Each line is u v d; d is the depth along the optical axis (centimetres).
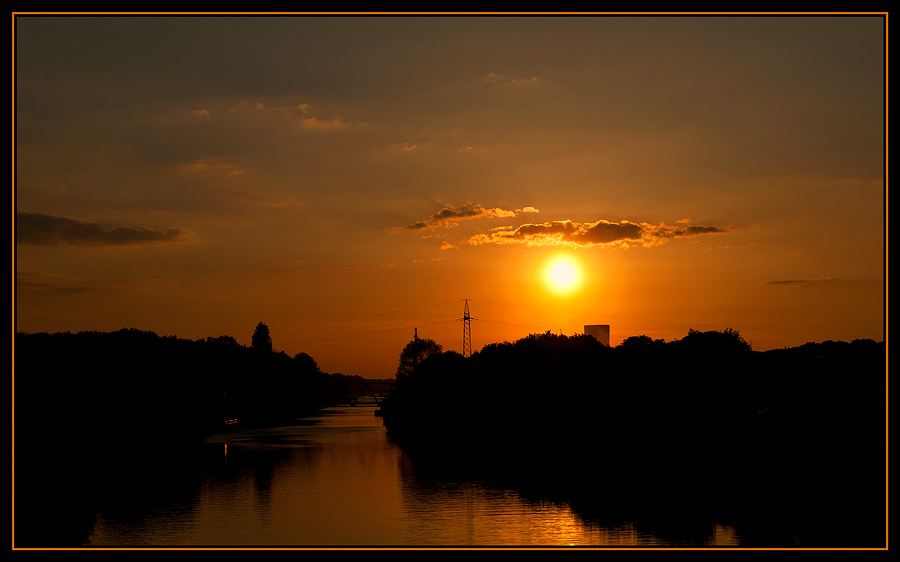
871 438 6944
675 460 7575
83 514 5191
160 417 10388
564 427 10638
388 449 10038
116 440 9056
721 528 4462
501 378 12588
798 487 5759
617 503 5316
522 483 6347
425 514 5003
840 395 8188
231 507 5378
